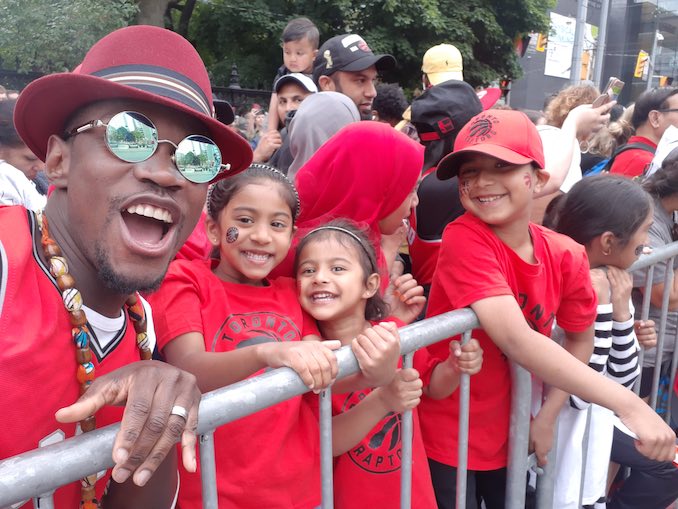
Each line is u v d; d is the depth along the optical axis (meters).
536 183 1.18
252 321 1.07
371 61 2.29
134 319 0.78
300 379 0.79
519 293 1.17
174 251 0.68
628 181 1.39
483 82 11.49
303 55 2.96
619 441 1.51
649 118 2.61
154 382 0.60
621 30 21.44
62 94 0.63
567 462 1.34
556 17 19.58
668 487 1.53
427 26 10.39
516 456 1.21
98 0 6.56
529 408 1.20
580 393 1.04
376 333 0.89
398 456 1.14
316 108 1.49
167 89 0.66
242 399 0.73
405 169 1.27
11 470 0.54
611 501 1.66
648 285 1.54
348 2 10.09
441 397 1.20
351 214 1.27
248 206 1.08
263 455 0.97
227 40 11.68
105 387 0.59
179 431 0.59
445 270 1.17
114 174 0.63
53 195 0.71
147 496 0.80
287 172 1.63
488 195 1.12
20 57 6.36
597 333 1.33
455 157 1.17
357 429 1.04
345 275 1.13
